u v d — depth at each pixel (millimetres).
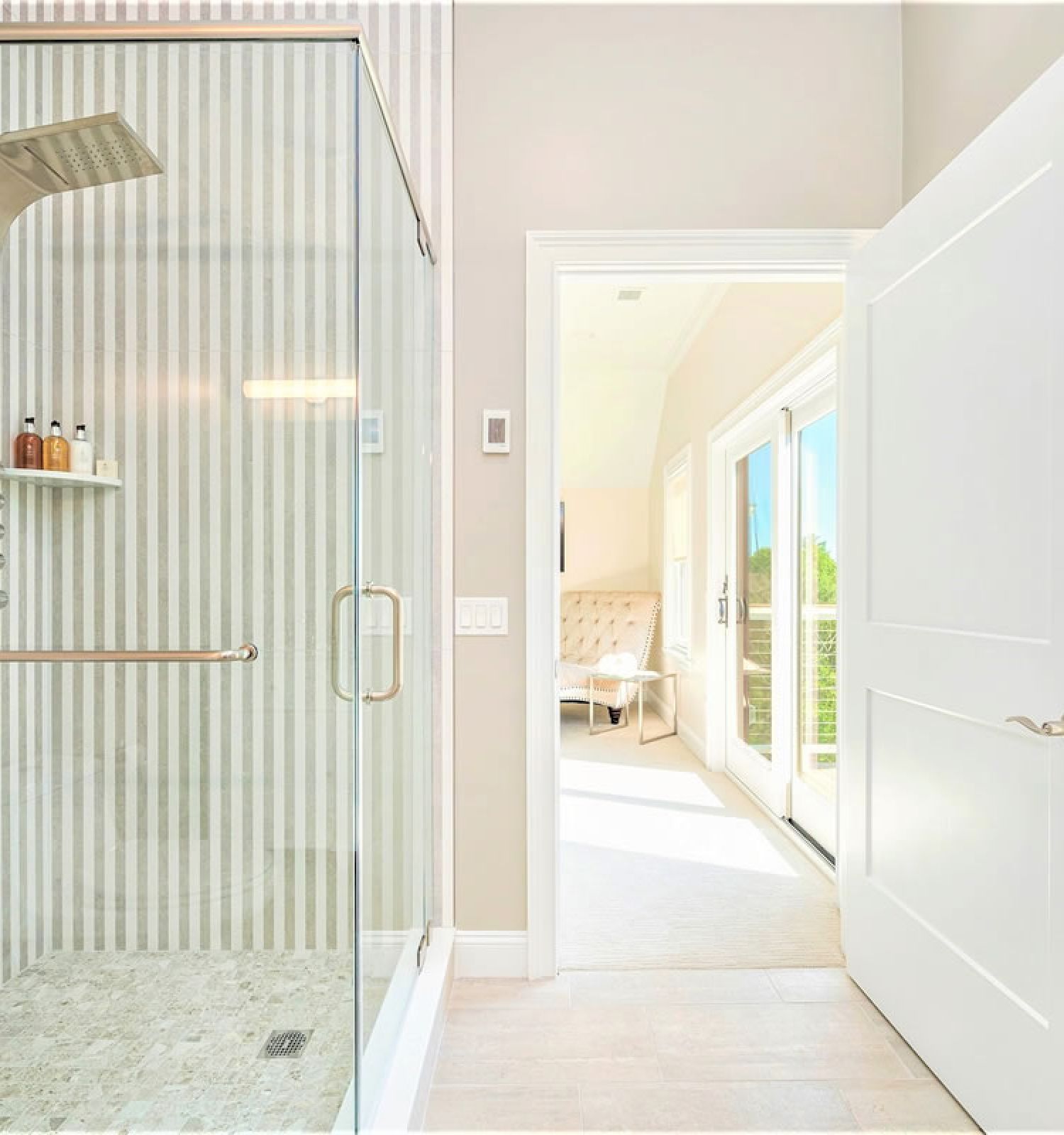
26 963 1569
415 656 1864
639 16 2062
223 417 1507
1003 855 1394
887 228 1811
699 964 2105
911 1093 1565
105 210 1532
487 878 2049
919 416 1676
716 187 2047
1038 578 1300
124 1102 1324
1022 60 1538
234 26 1446
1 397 1572
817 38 2055
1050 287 1276
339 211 1445
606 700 5699
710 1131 1460
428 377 2010
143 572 1562
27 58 1490
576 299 4254
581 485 6922
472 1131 1460
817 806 3014
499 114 2051
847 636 2020
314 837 1433
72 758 1597
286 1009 1408
